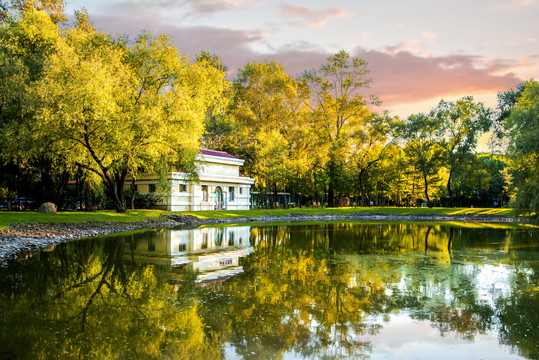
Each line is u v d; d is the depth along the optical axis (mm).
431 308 10086
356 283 12734
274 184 73312
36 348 7504
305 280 13133
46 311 9586
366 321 9117
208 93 38812
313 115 73312
